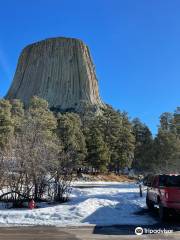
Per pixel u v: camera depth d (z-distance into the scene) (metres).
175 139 85.00
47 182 25.02
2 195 23.34
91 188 40.62
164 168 63.72
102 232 15.06
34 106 104.00
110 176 95.12
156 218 18.69
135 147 115.12
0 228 16.09
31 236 14.08
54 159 25.09
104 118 106.75
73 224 17.11
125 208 20.95
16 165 24.34
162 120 102.00
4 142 66.25
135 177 103.25
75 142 80.69
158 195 18.50
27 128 34.38
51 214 18.95
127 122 120.19
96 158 90.62
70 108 198.88
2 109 80.25
